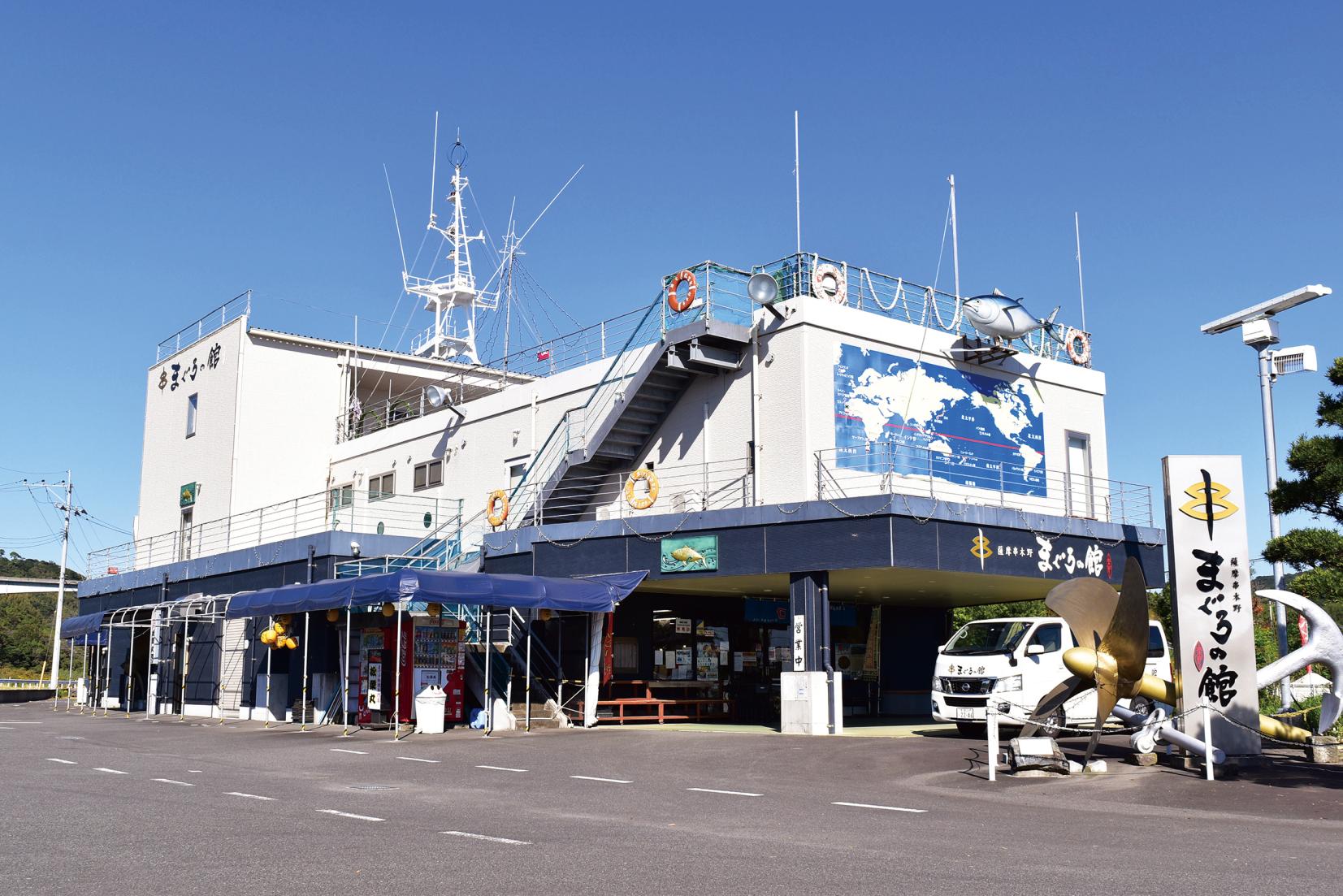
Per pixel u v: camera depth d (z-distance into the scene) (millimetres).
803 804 12484
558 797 13148
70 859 8883
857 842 9773
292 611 25094
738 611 30109
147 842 9711
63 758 18562
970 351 27516
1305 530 15961
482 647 26250
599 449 27547
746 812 11781
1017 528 24625
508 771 16234
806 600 23078
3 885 7867
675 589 27406
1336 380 16016
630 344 27828
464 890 7664
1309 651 15789
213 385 39656
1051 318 30219
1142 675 15562
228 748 20516
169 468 41656
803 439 24359
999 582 25812
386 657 25875
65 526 54312
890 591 28078
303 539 30594
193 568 35750
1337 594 21219
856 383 25422
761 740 21031
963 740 20828
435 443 34625
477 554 28516
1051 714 16484
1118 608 15250
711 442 26344
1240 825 11023
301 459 38812
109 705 38938
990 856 9062
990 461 27781
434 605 23375
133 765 17234
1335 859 9000
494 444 32281
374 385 42469
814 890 7648
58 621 53344
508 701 24844
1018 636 21562
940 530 23172
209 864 8609
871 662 31422
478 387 41562
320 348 39781
